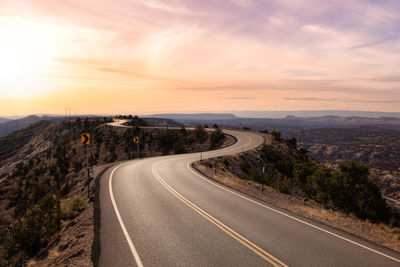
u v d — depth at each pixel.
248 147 43.50
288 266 5.97
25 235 8.49
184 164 25.34
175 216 9.46
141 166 23.59
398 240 7.88
